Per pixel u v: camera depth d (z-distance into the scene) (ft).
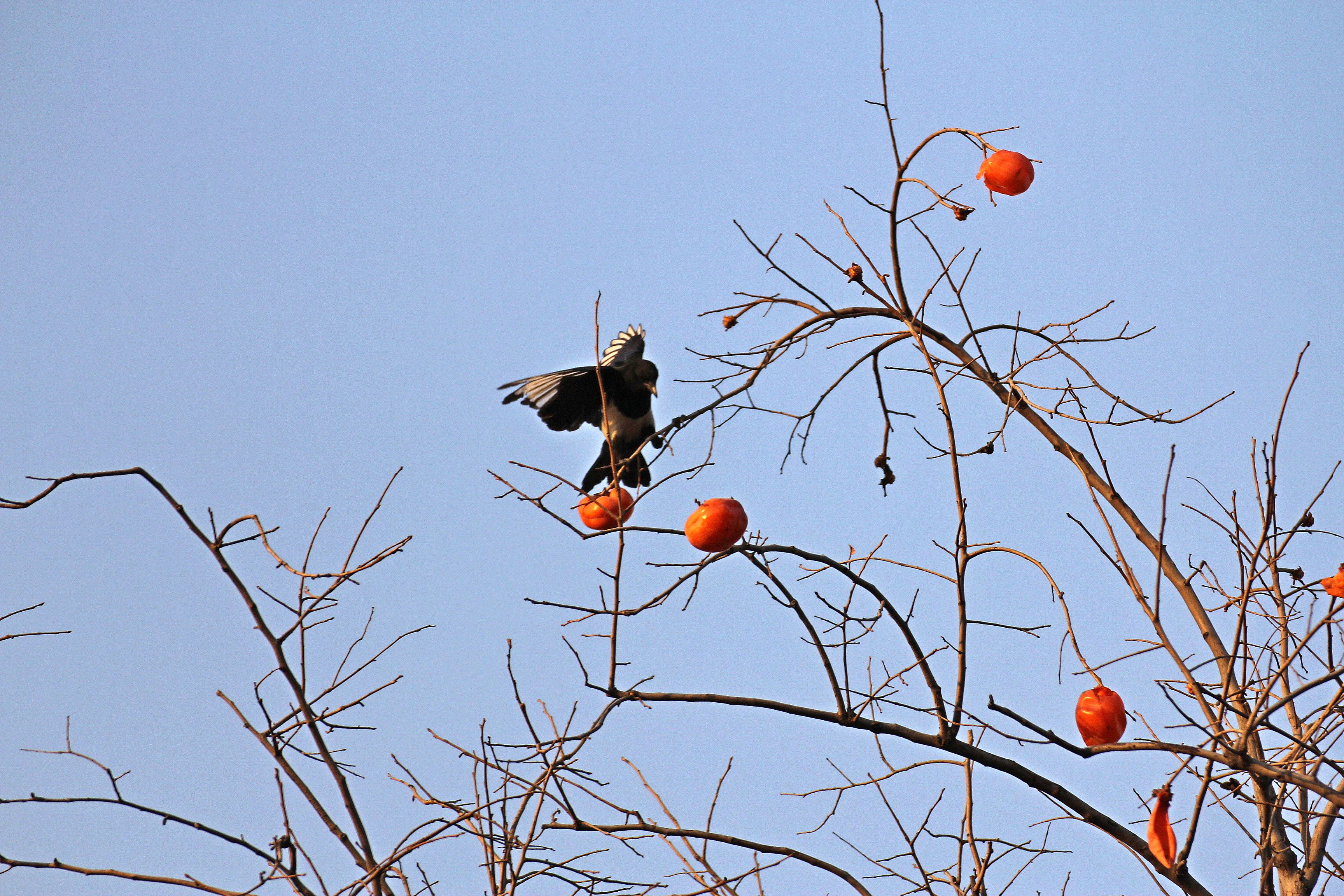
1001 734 32.48
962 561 34.65
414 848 32.14
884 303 42.39
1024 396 40.47
